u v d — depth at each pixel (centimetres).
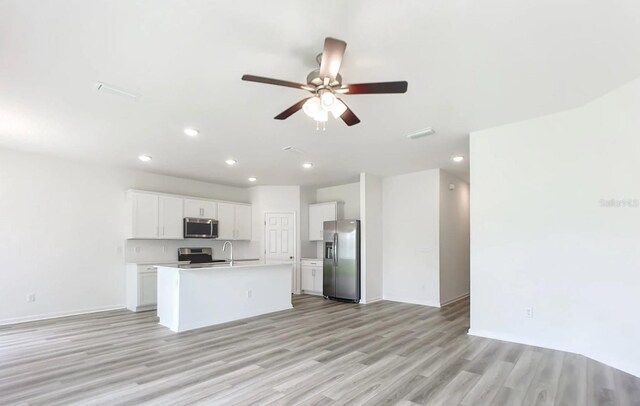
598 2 189
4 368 316
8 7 191
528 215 377
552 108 347
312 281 762
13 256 493
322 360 338
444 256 637
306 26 212
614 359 310
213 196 756
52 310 523
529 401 251
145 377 296
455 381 286
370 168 623
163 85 290
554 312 358
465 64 257
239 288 523
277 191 799
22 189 504
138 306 573
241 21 207
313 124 387
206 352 363
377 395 262
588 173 334
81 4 190
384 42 229
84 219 563
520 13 199
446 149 493
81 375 300
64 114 354
